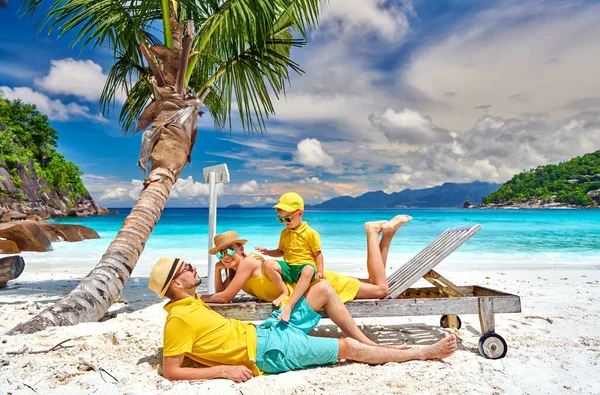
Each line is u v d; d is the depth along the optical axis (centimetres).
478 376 344
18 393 307
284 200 400
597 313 575
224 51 843
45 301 676
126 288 838
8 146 5944
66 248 1744
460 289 472
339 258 1365
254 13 711
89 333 460
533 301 660
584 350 412
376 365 368
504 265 1170
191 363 360
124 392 307
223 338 336
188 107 717
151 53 729
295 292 368
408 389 317
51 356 384
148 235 631
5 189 5428
